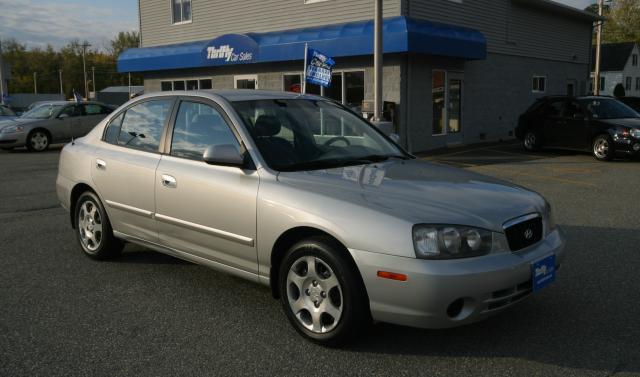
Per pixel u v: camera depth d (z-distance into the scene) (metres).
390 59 15.64
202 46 19.75
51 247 6.22
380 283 3.38
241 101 4.60
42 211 8.29
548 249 3.75
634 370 3.39
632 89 57.22
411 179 4.01
